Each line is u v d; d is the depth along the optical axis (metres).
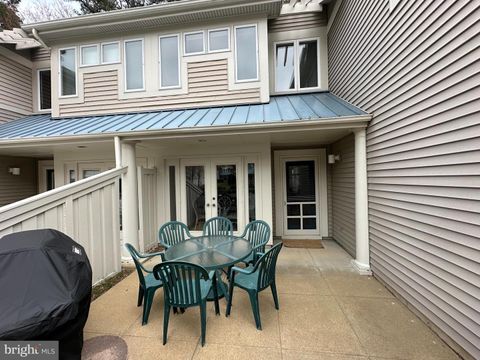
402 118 3.00
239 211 5.74
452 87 2.23
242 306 3.11
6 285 1.76
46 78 7.55
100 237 3.94
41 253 1.96
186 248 3.42
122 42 5.91
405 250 3.03
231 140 5.25
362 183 4.04
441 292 2.43
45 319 1.68
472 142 2.04
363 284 3.67
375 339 2.45
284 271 4.22
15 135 4.96
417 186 2.75
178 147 5.90
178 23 5.67
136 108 5.90
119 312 3.02
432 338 2.45
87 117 5.94
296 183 6.55
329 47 6.05
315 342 2.42
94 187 3.82
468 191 2.10
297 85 6.33
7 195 6.73
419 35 2.64
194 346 2.39
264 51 5.54
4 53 6.65
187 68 5.74
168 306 2.45
